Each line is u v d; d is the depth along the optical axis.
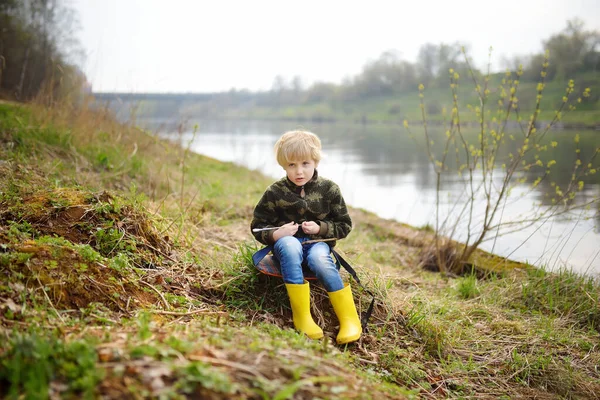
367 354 2.83
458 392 2.67
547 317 3.60
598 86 14.12
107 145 6.43
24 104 7.32
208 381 1.62
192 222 4.66
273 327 2.71
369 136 21.59
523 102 13.59
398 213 7.12
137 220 3.41
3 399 1.55
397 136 21.55
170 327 2.35
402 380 2.67
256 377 1.75
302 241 3.19
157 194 5.61
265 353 1.97
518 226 5.85
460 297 4.10
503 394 2.68
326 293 3.26
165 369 1.67
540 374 2.87
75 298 2.51
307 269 3.19
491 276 4.50
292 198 3.22
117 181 5.59
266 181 9.50
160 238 3.50
